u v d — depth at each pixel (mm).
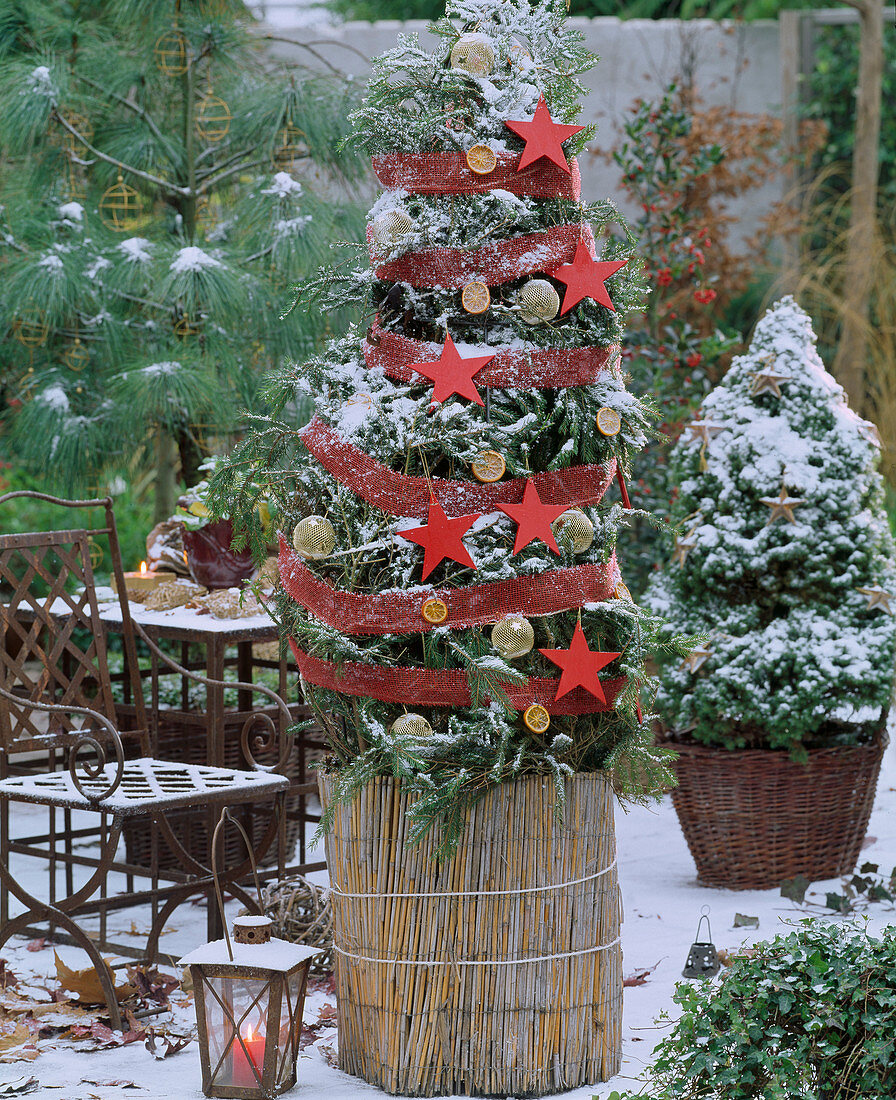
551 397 3053
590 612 2994
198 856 4812
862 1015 2607
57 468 6062
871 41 8828
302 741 4660
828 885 4516
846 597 4598
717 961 3654
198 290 5605
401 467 2977
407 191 3004
